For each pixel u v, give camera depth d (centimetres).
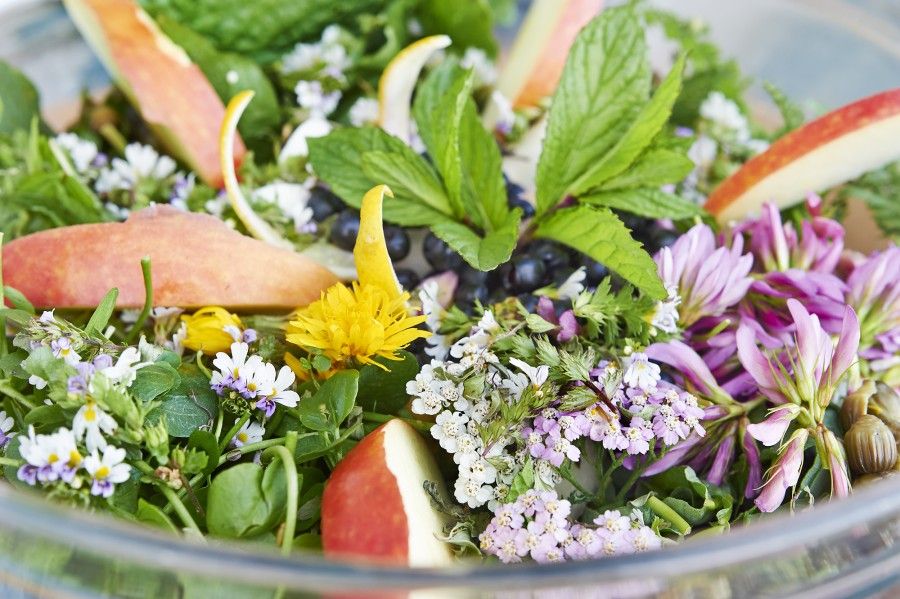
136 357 26
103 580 24
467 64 38
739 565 23
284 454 26
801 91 39
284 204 32
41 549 24
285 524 26
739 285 29
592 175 31
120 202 34
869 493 24
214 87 36
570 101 31
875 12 38
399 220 31
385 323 28
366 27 39
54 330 27
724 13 41
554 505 26
